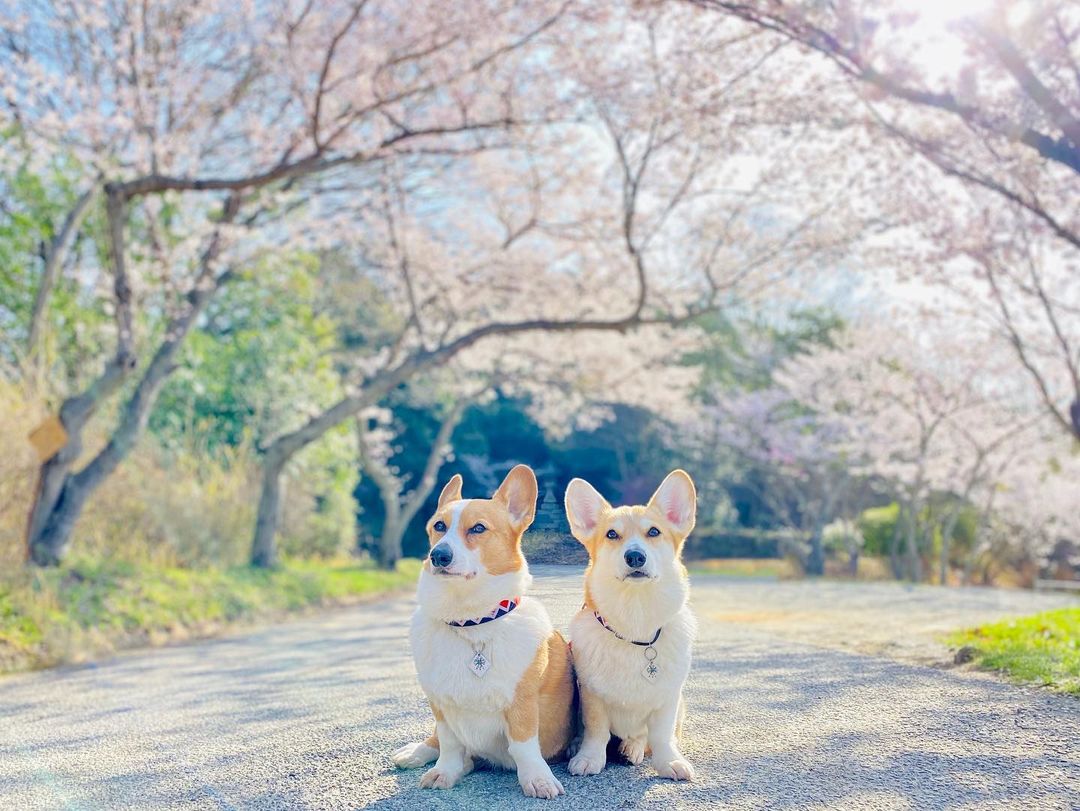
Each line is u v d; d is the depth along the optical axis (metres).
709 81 9.66
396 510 21.06
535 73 12.28
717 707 4.27
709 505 31.47
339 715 4.34
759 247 14.05
